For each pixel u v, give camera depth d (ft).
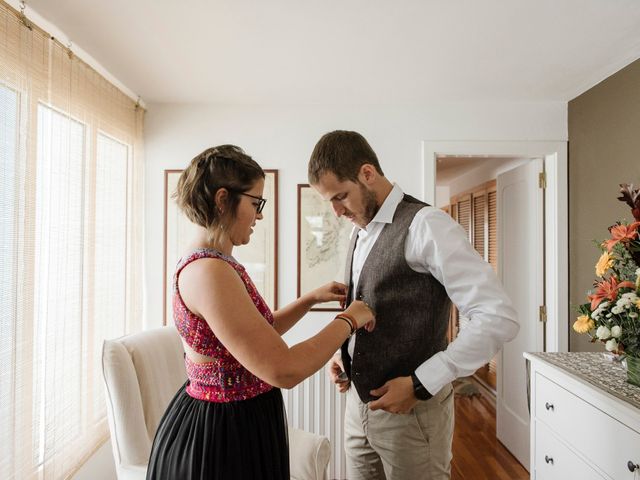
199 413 2.89
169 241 7.96
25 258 4.54
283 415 3.23
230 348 2.49
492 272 3.11
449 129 8.02
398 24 5.14
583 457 4.20
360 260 3.85
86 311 5.88
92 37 5.46
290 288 8.05
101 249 6.44
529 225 8.50
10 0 4.44
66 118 5.40
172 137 8.00
